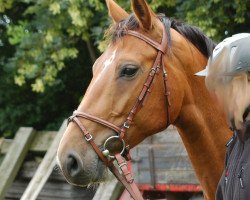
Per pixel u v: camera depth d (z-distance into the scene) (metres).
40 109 8.86
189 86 2.81
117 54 2.69
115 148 2.66
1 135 9.09
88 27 7.27
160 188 3.95
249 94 1.87
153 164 3.97
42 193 4.86
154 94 2.70
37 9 7.31
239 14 6.30
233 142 2.09
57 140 4.36
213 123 2.85
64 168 2.56
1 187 4.50
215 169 2.86
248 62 1.89
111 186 3.95
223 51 1.95
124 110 2.65
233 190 1.86
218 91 1.94
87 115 2.63
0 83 8.97
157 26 2.78
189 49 2.85
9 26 8.09
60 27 7.16
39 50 7.25
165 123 2.75
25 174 4.91
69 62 8.84
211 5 6.31
